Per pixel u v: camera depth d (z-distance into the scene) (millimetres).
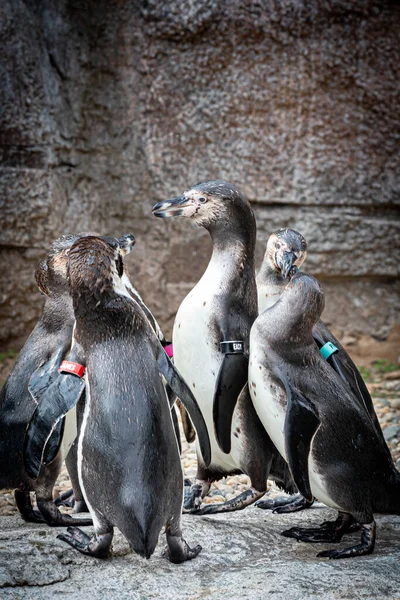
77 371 5160
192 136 13680
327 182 13867
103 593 4984
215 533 5922
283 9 13273
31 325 13602
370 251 14141
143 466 4957
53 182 13336
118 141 13953
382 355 14016
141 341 5227
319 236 13953
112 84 13844
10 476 5957
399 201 14016
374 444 5738
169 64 13516
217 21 13266
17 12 13000
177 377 5312
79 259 5184
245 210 6434
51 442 5426
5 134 12945
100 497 5070
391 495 5797
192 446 9445
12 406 6023
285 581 5168
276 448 6367
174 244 13922
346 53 13523
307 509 6922
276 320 5711
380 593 5086
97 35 13734
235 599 4930
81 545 5375
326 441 5586
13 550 5277
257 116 13641
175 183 13789
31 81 13117
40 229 13242
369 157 13906
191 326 6336
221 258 6426
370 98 13711
